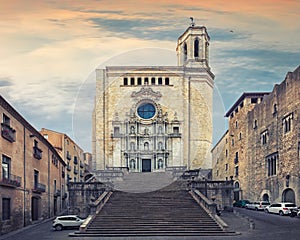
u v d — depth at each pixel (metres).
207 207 34.75
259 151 61.28
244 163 68.50
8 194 35.03
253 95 68.94
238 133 72.69
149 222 32.03
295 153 47.47
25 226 40.59
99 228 30.83
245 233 30.27
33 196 44.59
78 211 42.06
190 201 37.53
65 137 71.75
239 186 71.00
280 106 52.78
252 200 63.75
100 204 35.22
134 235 29.52
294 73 47.84
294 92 47.88
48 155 54.03
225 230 30.11
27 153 42.56
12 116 37.25
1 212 32.97
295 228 32.72
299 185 46.38
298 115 46.59
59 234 31.97
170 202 37.03
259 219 40.06
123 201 37.16
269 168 57.00
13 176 36.81
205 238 28.03
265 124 58.72
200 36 62.78
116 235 29.55
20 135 39.94
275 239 26.66
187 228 30.81
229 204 42.78
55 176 59.59
